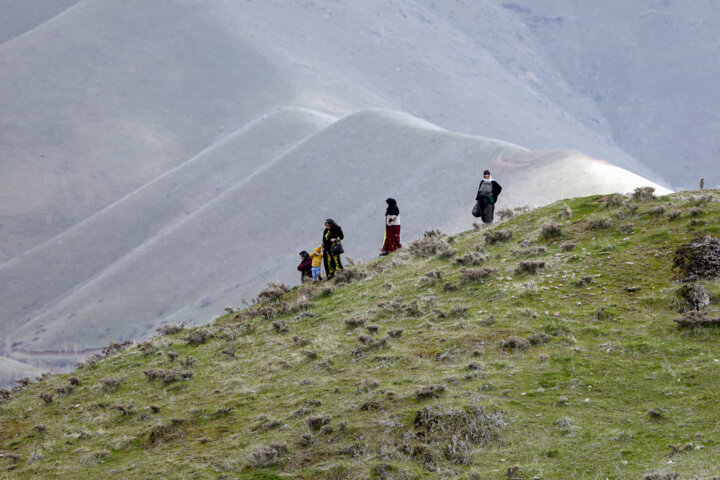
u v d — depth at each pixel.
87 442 13.46
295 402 12.68
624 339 12.31
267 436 11.55
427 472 9.68
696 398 10.11
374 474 9.80
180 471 11.09
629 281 14.50
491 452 9.84
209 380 15.40
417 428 10.55
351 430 10.91
